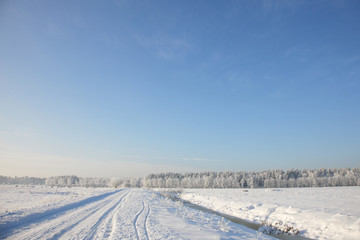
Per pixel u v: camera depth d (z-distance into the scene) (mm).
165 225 12688
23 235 9102
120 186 126938
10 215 12508
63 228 10625
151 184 142000
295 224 15172
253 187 101625
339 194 35844
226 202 28844
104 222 12547
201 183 119000
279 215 17781
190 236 10273
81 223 12062
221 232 12156
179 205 27000
